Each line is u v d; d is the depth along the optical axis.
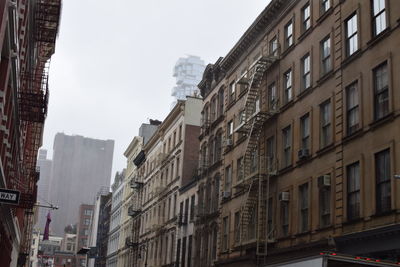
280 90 32.09
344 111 24.44
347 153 23.78
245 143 36.66
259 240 30.12
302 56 29.72
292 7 31.78
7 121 19.47
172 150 58.22
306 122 28.59
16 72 18.44
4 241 25.23
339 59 25.45
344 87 24.69
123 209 87.00
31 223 59.56
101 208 115.38
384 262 13.42
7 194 14.55
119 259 83.00
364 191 22.06
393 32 21.45
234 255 35.84
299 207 27.88
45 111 24.27
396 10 21.42
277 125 31.91
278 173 30.73
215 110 46.03
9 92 18.83
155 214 62.22
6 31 15.83
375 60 22.48
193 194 48.75
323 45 27.69
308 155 27.45
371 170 21.75
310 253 25.47
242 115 36.62
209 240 42.34
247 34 37.94
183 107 56.06
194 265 44.59
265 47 35.53
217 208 41.69
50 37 27.47
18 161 25.83
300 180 28.05
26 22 22.30
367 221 21.56
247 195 32.50
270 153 32.78
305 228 27.16
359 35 23.88
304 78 29.52
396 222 19.67
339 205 23.78
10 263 31.97
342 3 25.83
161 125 63.75
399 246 19.19
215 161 44.00
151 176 67.69
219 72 45.94
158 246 58.41
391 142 20.58
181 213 50.81
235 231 36.09
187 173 53.31
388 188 20.69
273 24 34.47
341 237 22.59
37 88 29.62
